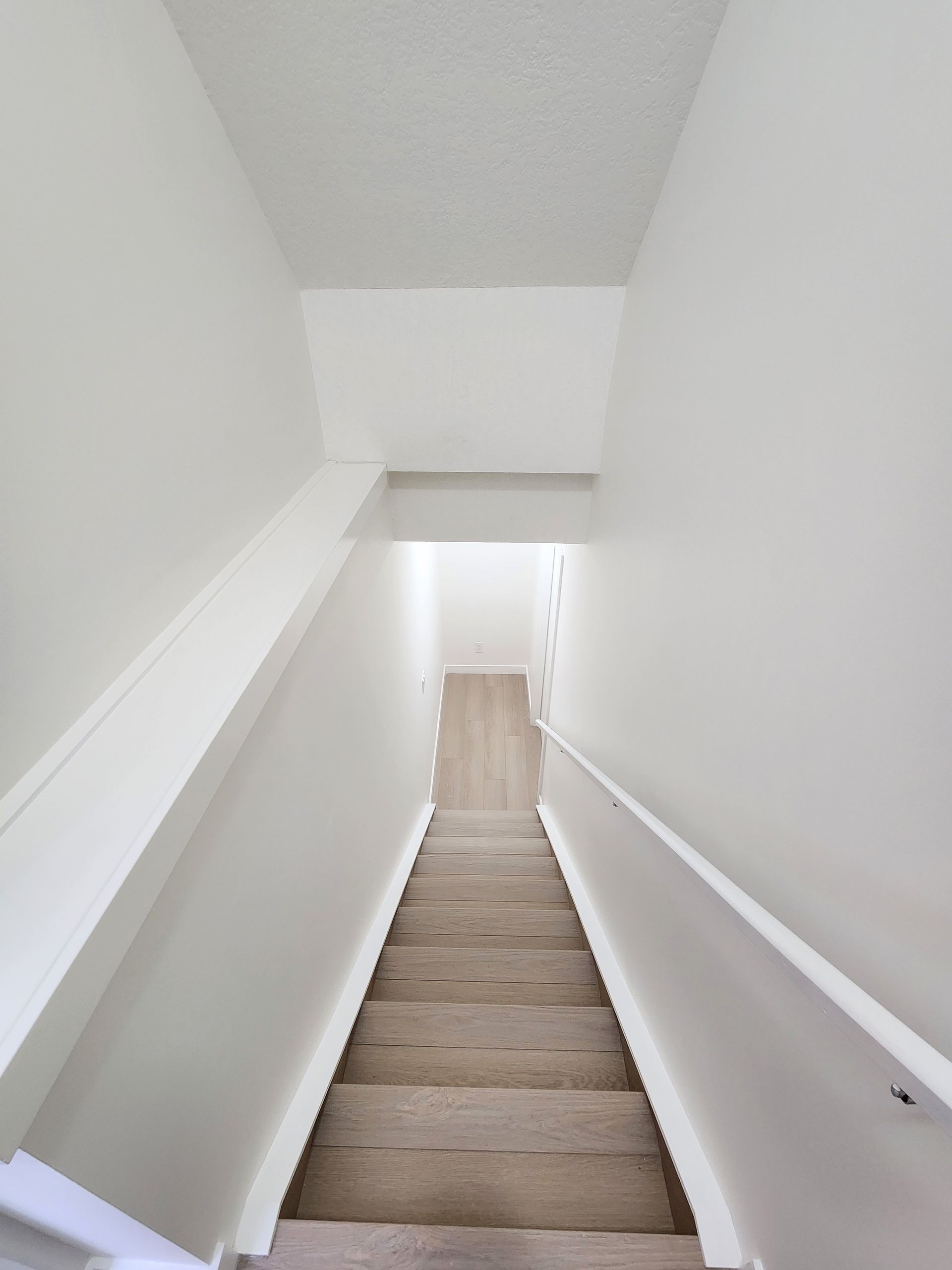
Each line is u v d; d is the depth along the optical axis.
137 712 0.90
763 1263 0.96
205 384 1.24
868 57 0.67
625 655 1.93
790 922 0.86
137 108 0.99
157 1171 0.83
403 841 3.16
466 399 2.14
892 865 0.64
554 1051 1.68
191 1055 0.92
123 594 0.96
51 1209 0.75
